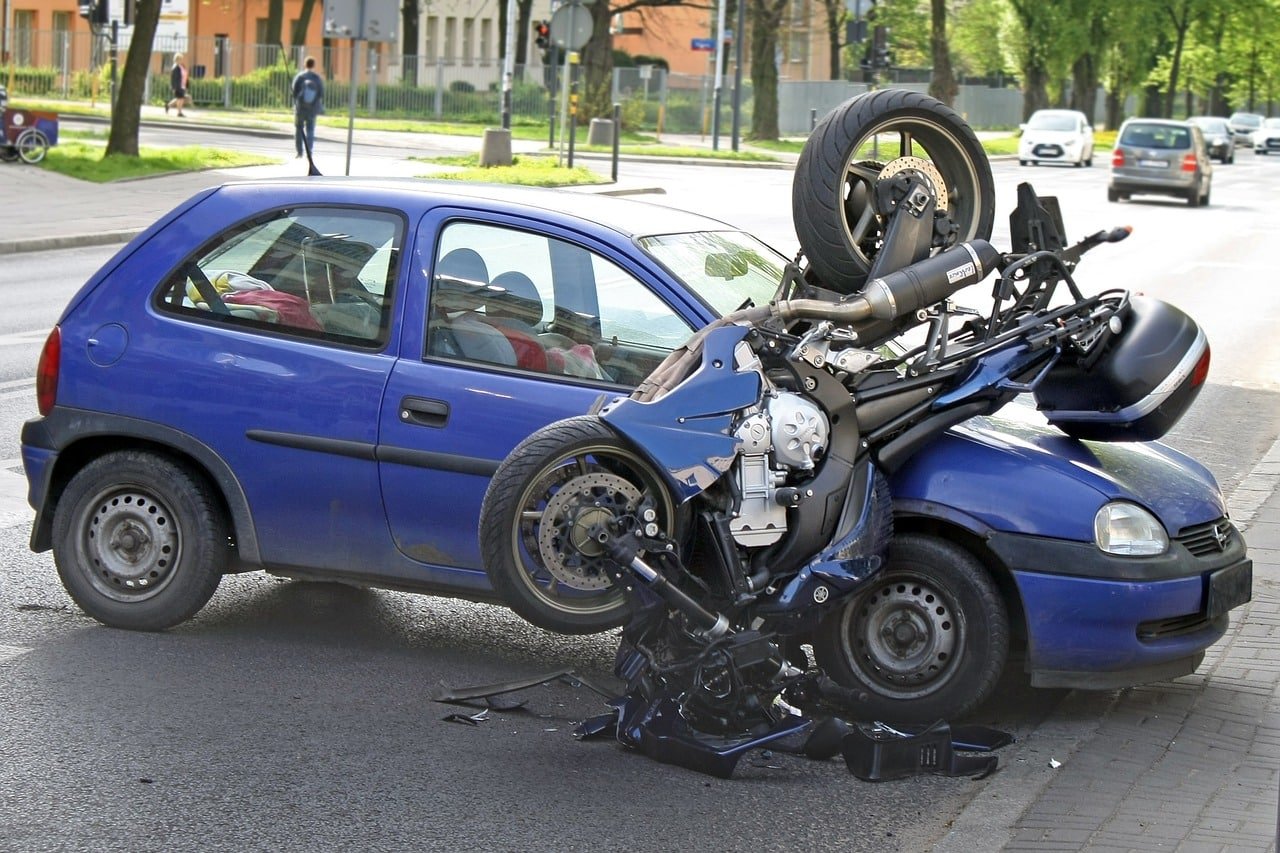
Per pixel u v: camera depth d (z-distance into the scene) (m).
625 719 6.07
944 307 6.47
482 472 6.67
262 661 7.00
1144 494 6.45
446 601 8.06
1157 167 43.72
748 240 7.66
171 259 7.29
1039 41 88.56
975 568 6.25
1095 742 6.27
